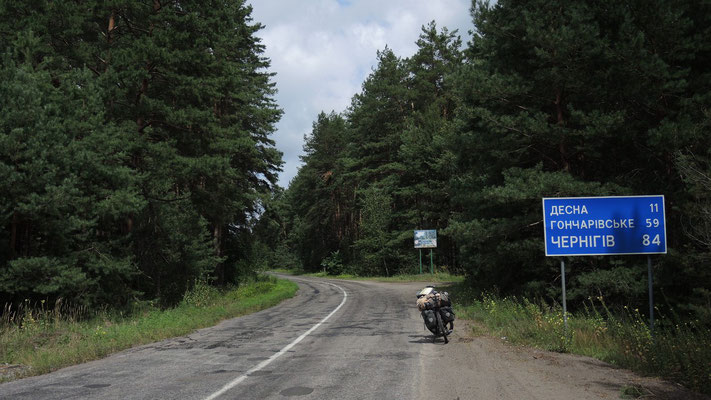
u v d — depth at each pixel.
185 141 21.89
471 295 20.89
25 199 14.34
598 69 14.93
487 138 17.41
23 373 7.72
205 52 21.06
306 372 7.25
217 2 21.39
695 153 12.27
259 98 36.59
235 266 39.25
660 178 14.66
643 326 9.61
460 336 11.20
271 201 35.84
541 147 17.52
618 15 13.83
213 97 21.88
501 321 12.97
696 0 13.26
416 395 5.74
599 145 14.95
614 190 14.64
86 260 17.27
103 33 19.78
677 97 13.32
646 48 13.42
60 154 15.24
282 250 102.62
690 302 12.20
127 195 16.97
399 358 8.37
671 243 13.66
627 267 14.40
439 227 48.31
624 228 10.12
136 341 11.19
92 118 16.69
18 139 14.19
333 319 15.70
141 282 22.08
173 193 23.45
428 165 45.31
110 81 18.17
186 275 24.86
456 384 6.30
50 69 17.56
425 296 10.45
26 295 15.47
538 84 16.17
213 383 6.58
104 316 16.27
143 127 20.72
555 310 13.28
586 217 10.19
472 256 20.88
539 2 15.22
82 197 16.62
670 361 6.87
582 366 7.51
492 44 17.77
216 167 20.39
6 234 15.58
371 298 25.02
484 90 16.36
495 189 15.58
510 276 19.36
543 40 14.57
